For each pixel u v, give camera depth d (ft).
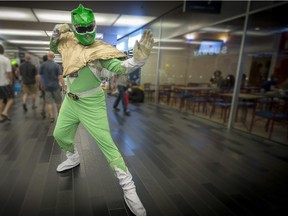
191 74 24.67
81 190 5.91
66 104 5.52
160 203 5.57
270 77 19.95
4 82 11.67
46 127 11.19
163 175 6.97
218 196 6.01
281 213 5.47
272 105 15.44
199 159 8.37
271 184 6.79
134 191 5.13
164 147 9.43
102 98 5.12
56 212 5.05
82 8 3.88
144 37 3.78
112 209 5.24
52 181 6.28
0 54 11.25
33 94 15.58
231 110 13.30
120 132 11.29
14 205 5.22
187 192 6.11
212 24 15.78
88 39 4.14
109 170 7.01
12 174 6.57
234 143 10.50
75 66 4.26
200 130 12.59
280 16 12.74
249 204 5.74
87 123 5.15
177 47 21.80
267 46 19.34
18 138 9.56
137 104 21.09
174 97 20.48
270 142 10.92
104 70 4.63
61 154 8.02
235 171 7.52
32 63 14.62
